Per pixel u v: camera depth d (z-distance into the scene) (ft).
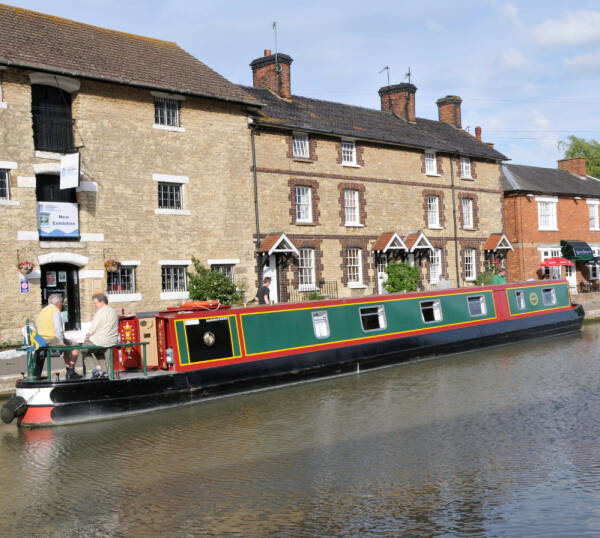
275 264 83.25
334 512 24.89
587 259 126.72
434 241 103.71
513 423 37.04
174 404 43.42
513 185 119.96
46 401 38.99
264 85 95.71
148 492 27.86
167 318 45.47
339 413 40.96
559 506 24.62
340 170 90.89
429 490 26.84
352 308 56.75
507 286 73.00
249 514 25.02
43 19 69.77
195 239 74.59
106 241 67.26
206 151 76.02
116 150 68.39
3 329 59.88
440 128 117.60
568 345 69.21
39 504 26.91
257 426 38.32
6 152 60.85
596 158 176.04
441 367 57.36
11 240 60.70
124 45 74.54
